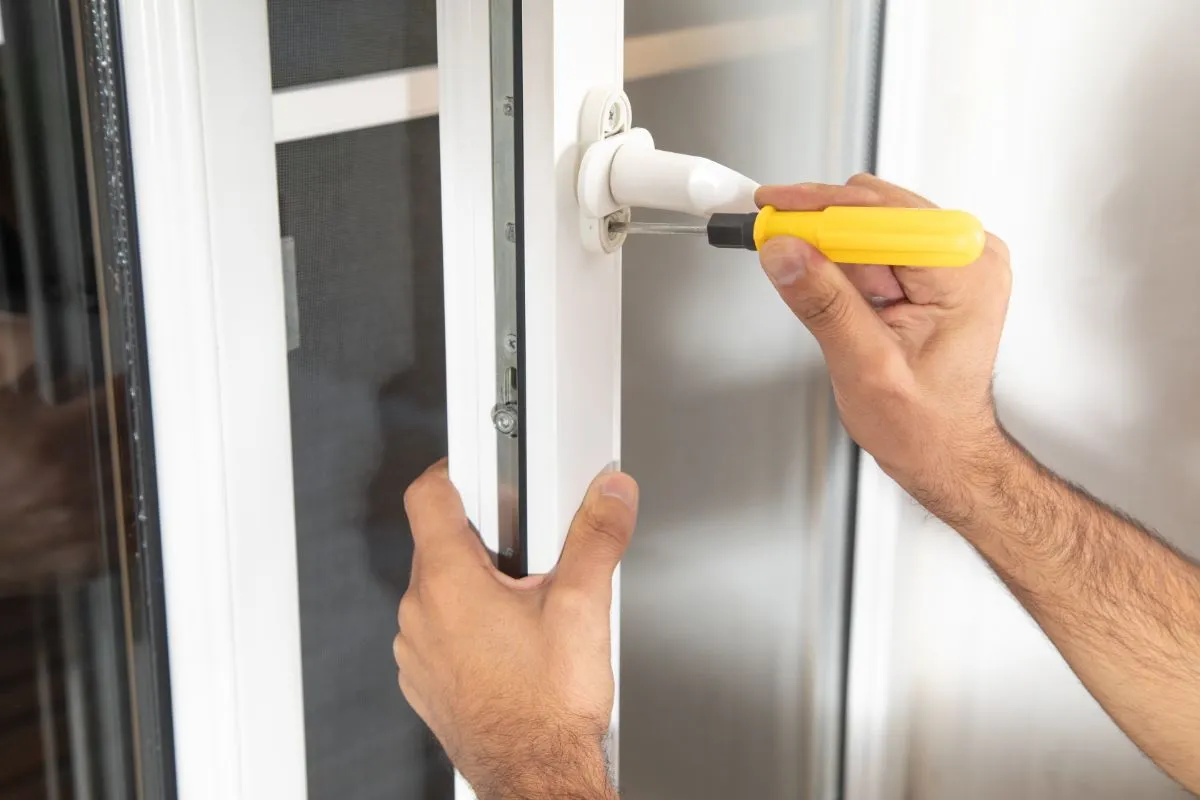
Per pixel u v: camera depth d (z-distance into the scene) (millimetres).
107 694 480
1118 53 756
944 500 597
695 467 863
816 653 981
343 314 524
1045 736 943
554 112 409
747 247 440
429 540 468
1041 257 819
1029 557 609
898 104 825
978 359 540
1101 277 807
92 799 490
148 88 415
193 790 497
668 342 814
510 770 448
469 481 475
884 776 1009
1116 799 935
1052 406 850
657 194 437
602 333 479
